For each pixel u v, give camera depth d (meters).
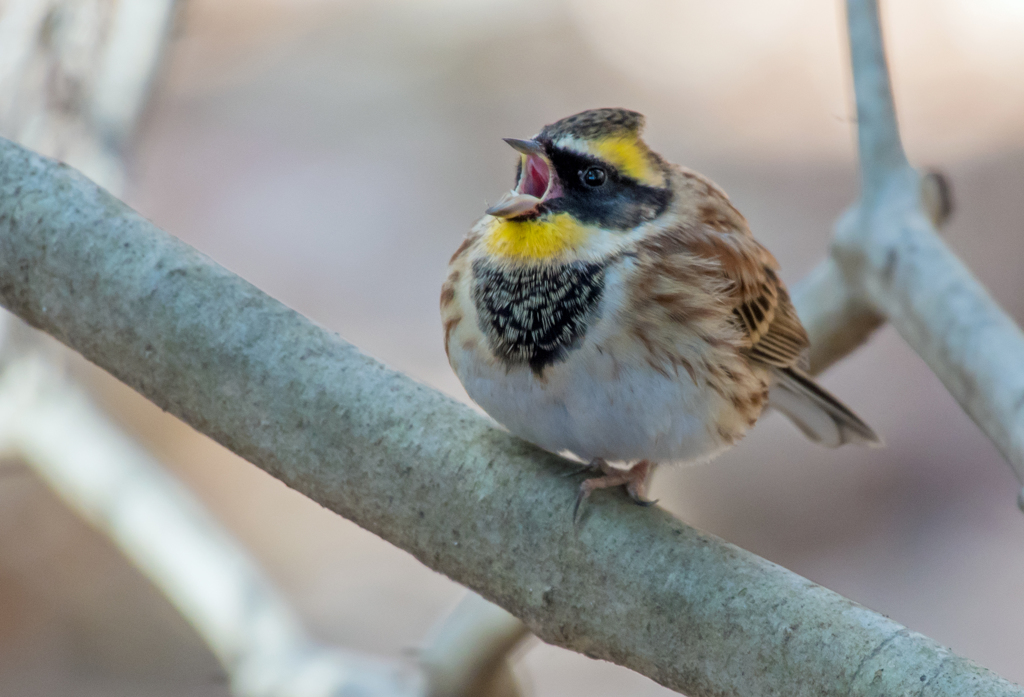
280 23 21.33
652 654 5.15
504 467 5.49
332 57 20.78
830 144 19.77
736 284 7.23
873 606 14.77
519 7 21.77
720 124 20.09
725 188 18.97
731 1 21.88
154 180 18.55
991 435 6.32
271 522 16.05
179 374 5.64
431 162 19.22
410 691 9.03
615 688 14.09
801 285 8.80
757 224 18.45
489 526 5.44
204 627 10.02
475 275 6.82
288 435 5.58
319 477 5.58
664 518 5.36
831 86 20.56
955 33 21.28
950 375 6.77
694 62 21.09
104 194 5.89
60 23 10.99
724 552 5.19
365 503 5.57
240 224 18.17
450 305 6.92
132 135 11.60
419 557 5.57
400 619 14.83
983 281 17.95
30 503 15.93
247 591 10.08
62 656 14.80
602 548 5.27
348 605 14.97
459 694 8.52
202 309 5.65
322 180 18.94
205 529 10.45
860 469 16.44
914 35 21.34
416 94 20.22
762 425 16.89
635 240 6.76
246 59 20.58
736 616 5.00
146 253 5.72
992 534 15.62
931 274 7.23
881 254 7.59
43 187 5.82
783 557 15.45
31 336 10.62
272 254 18.02
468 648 8.39
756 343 7.73
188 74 20.20
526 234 6.68
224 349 5.62
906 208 7.78
